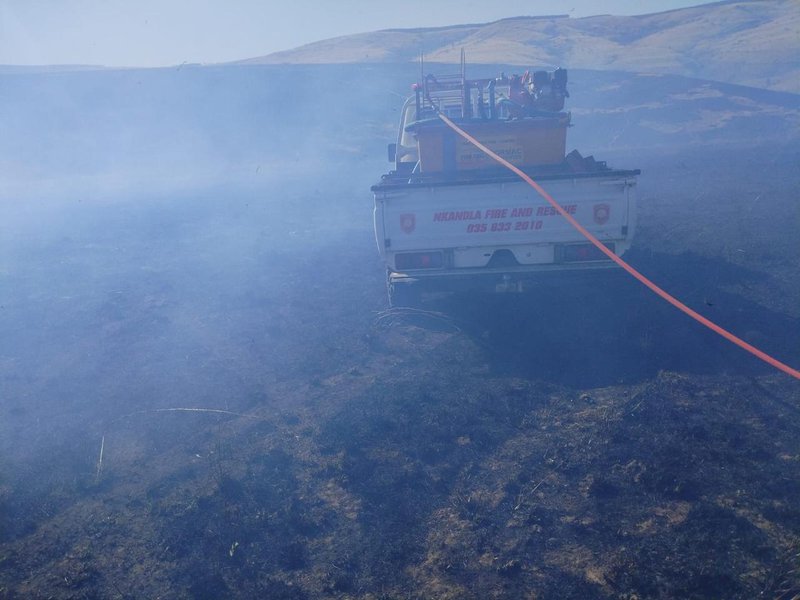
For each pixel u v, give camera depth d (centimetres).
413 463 612
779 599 412
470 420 682
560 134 1026
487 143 1033
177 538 529
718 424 629
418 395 751
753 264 1195
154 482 625
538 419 679
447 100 1316
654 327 881
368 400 748
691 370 764
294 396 795
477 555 480
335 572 473
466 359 862
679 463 568
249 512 555
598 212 902
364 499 561
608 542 483
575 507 529
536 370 807
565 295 1064
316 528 530
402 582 461
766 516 497
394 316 1030
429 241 936
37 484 634
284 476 611
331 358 903
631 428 636
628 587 436
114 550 527
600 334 900
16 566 517
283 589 459
